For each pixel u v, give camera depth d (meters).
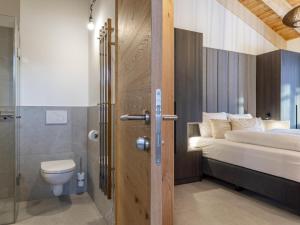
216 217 2.24
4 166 2.44
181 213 2.33
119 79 1.59
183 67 3.30
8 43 2.59
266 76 4.74
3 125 2.50
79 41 3.16
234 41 4.65
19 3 2.84
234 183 2.89
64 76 3.08
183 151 3.32
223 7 4.49
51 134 3.01
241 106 4.68
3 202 2.36
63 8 3.07
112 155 2.01
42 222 2.25
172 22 1.96
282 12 4.61
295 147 2.36
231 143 3.05
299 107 4.77
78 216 2.38
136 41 1.04
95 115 2.71
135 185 1.04
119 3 1.61
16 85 2.58
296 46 5.15
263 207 2.47
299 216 2.24
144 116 0.79
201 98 3.45
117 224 1.59
